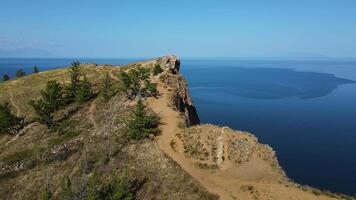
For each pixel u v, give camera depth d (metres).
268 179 49.25
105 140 66.75
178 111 77.88
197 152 56.22
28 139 87.12
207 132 60.78
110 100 97.94
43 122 90.19
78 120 89.94
